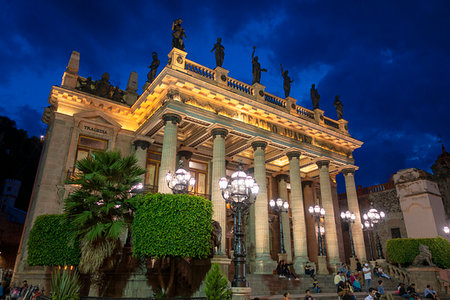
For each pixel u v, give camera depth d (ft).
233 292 41.52
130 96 95.91
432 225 106.32
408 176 116.88
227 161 107.34
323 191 100.94
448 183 115.65
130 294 51.70
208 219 51.62
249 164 112.06
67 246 51.88
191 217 49.42
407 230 112.98
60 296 40.70
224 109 85.15
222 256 55.11
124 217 51.08
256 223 81.97
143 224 48.16
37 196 74.69
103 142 86.69
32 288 59.47
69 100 84.64
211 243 56.08
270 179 118.32
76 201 47.93
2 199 193.36
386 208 125.70
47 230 53.57
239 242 44.93
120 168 50.16
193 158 101.81
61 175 77.92
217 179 76.84
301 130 101.04
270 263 76.84
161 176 70.23
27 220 85.66
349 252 137.69
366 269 75.20
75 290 42.47
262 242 79.71
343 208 148.46
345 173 111.86
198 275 56.13
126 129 90.58
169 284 54.39
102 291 49.93
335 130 110.32
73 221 45.34
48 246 52.60
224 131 81.66
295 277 76.64
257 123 91.09
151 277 54.24
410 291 67.51
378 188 132.77
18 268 70.95
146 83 93.45
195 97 80.64
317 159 104.99
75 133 82.48
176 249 47.19
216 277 39.78
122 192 50.21
